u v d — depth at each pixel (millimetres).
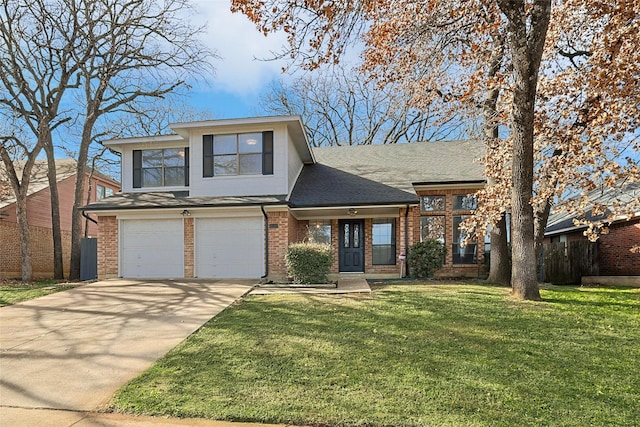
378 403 3824
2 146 15508
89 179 21750
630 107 7605
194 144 13727
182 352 5496
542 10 7480
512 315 7008
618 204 8281
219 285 11242
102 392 4359
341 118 28000
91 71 16875
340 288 10383
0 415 3869
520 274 8461
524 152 8305
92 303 9266
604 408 3713
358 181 14609
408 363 4832
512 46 7895
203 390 4219
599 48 8312
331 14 6176
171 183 15094
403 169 15453
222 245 13055
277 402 3885
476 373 4520
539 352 5199
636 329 6191
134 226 13539
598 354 5133
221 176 13562
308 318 7078
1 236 18141
